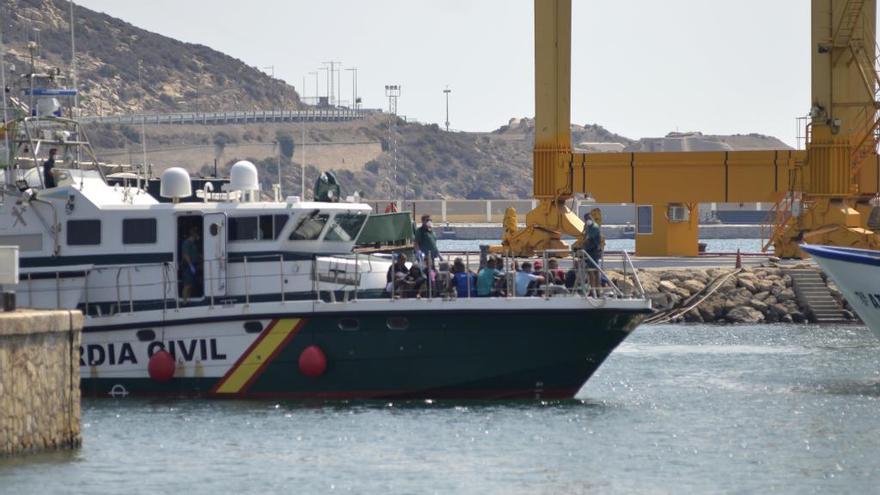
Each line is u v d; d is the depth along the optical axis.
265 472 84.88
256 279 104.69
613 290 104.00
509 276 104.19
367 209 109.00
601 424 99.94
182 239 105.56
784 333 177.00
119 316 104.19
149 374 104.31
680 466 88.25
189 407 102.88
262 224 104.88
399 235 124.94
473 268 193.75
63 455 87.12
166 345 104.25
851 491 82.75
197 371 103.88
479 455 89.75
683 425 101.12
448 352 102.25
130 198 108.56
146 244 105.50
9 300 85.12
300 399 103.75
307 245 105.62
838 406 110.94
